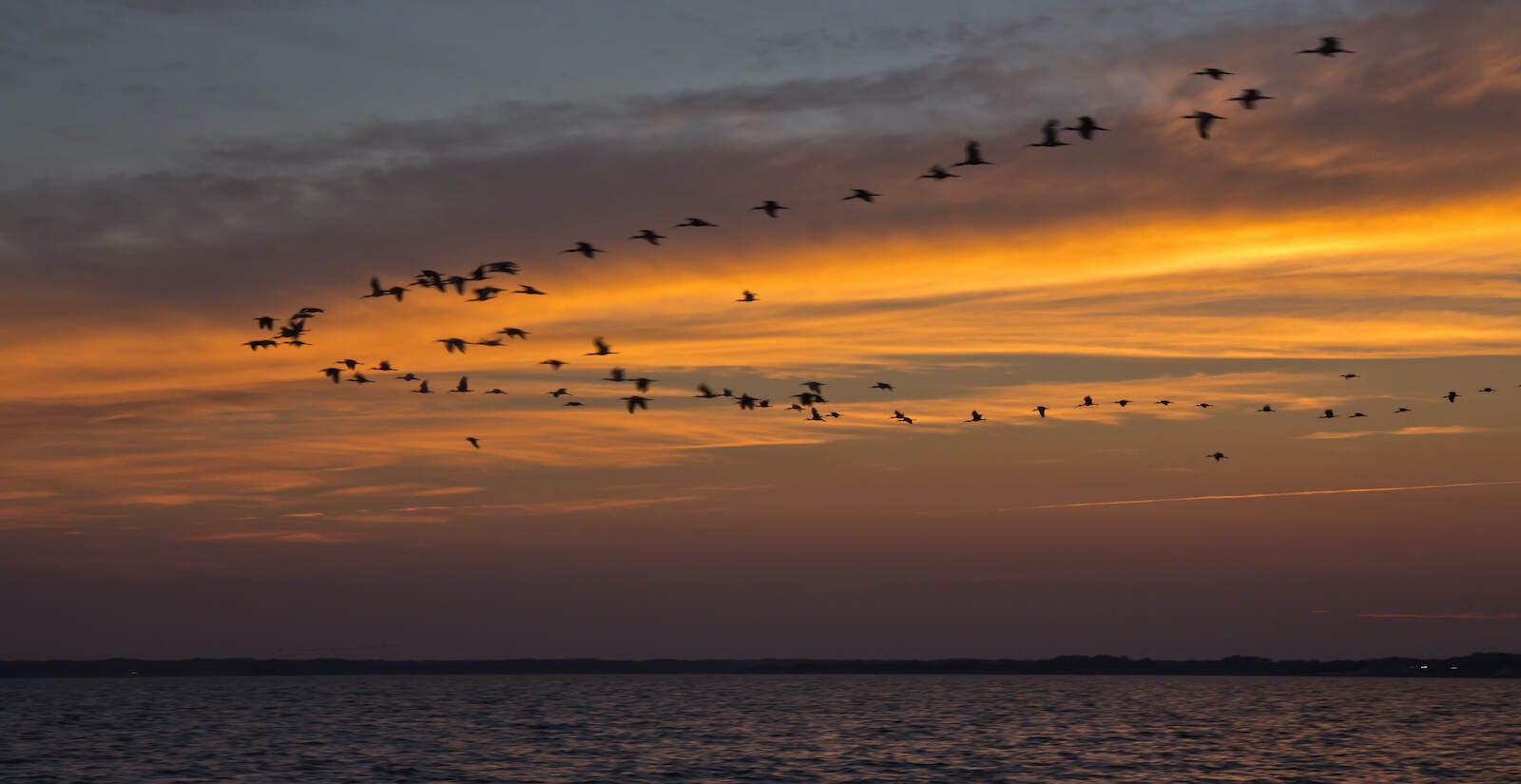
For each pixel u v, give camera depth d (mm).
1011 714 167125
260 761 101625
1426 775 90625
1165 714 166750
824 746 112812
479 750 110562
